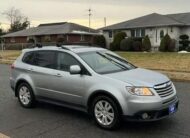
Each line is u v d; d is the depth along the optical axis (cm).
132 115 616
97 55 759
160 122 698
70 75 717
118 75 668
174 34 3891
